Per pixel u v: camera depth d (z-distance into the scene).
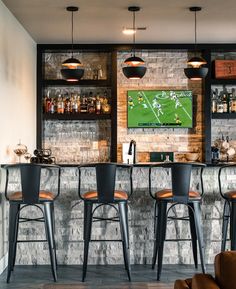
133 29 6.95
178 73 8.17
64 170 5.37
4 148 5.60
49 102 7.95
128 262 4.84
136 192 5.39
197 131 8.19
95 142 8.16
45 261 5.45
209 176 5.41
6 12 5.80
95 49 7.91
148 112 8.14
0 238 5.25
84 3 5.77
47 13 6.16
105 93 8.20
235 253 2.08
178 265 5.42
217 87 8.17
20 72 6.61
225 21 6.63
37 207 5.31
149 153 8.17
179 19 6.52
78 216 5.40
